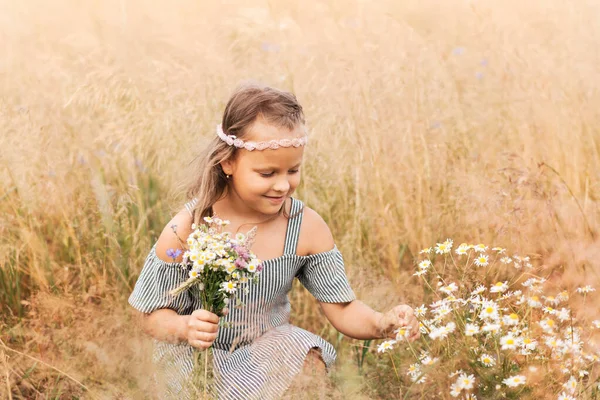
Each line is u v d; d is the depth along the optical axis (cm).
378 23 493
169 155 382
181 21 558
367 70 425
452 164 399
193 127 386
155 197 385
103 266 346
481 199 351
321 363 248
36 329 302
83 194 376
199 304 262
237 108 244
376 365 283
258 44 464
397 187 383
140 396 252
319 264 267
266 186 243
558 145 399
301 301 347
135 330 268
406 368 264
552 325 227
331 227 378
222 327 258
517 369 224
